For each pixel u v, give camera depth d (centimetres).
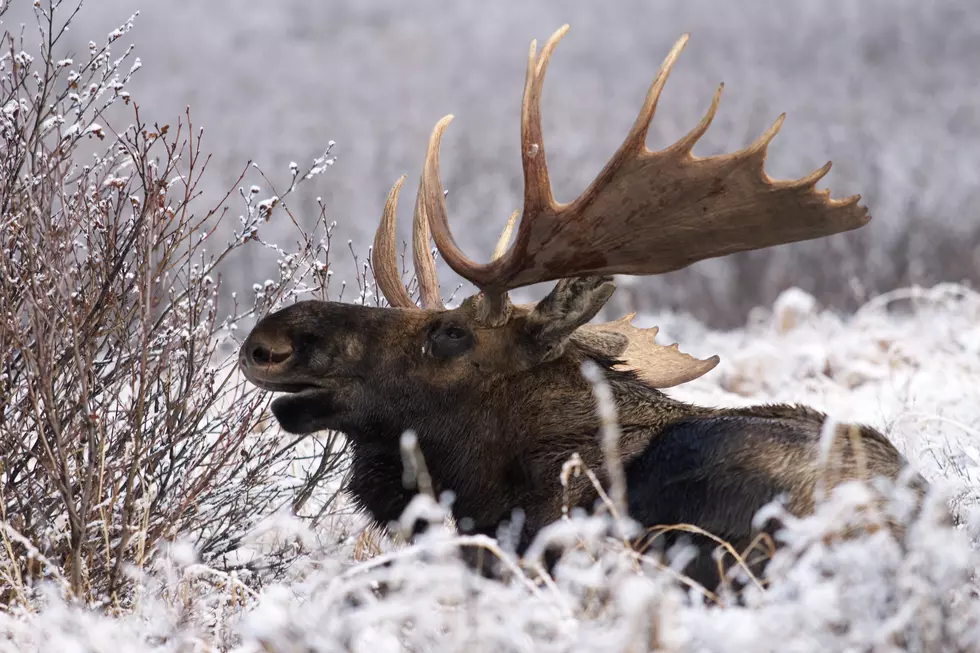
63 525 1179
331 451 1341
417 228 1363
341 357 1198
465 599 863
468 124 7612
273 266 3912
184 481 1209
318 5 11938
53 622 909
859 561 867
